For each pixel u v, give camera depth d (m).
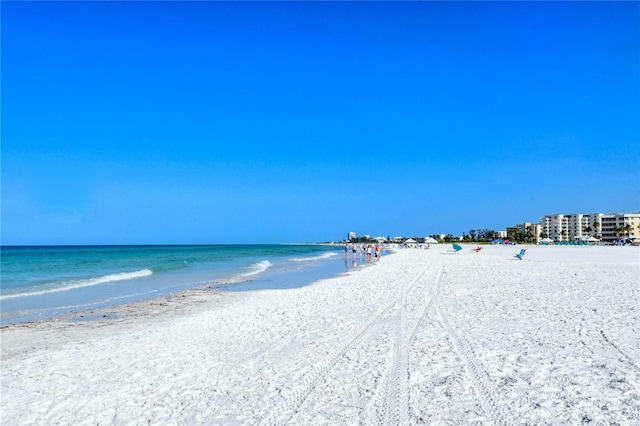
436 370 7.09
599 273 22.44
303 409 5.85
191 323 12.23
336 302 14.70
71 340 10.96
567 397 5.81
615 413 5.30
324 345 9.01
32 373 8.11
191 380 7.24
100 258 57.44
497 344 8.48
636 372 6.66
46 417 6.06
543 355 7.66
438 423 5.25
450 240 172.50
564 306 12.39
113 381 7.40
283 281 24.97
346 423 5.37
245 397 6.39
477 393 6.07
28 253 79.44
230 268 37.09
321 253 78.88
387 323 10.92
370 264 37.91
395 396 6.11
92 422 5.82
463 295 15.24
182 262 47.28
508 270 25.34
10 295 19.59
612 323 10.02
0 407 6.49
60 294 20.00
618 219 155.75
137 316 14.19
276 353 8.61
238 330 10.95
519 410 5.48
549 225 195.62
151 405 6.28
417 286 18.19
